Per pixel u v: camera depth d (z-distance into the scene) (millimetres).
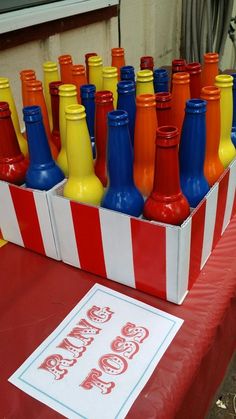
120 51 778
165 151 439
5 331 493
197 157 502
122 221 484
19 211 583
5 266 601
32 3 1015
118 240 506
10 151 565
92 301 528
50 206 543
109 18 1309
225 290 533
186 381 431
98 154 558
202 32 1638
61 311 516
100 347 464
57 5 1068
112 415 394
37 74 1104
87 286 554
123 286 550
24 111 509
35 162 545
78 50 1232
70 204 519
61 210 536
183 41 1741
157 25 1602
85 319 501
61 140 587
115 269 542
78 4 1134
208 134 534
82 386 423
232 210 655
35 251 623
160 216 472
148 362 443
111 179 493
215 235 594
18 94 1054
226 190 584
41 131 525
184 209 479
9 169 570
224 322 556
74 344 470
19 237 623
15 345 474
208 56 674
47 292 548
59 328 492
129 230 486
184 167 515
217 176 563
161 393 411
